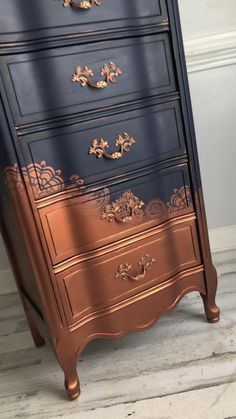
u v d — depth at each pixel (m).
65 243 1.17
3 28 0.97
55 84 1.06
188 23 1.64
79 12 1.05
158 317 1.38
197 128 1.78
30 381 1.40
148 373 1.33
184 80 1.23
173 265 1.37
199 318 1.54
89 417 1.21
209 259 1.43
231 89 1.74
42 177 1.09
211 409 1.16
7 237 1.36
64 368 1.25
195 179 1.33
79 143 1.12
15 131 1.03
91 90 1.11
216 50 1.66
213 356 1.34
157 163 1.25
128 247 1.27
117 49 1.12
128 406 1.22
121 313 1.31
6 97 1.00
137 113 1.19
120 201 1.22
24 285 1.41
